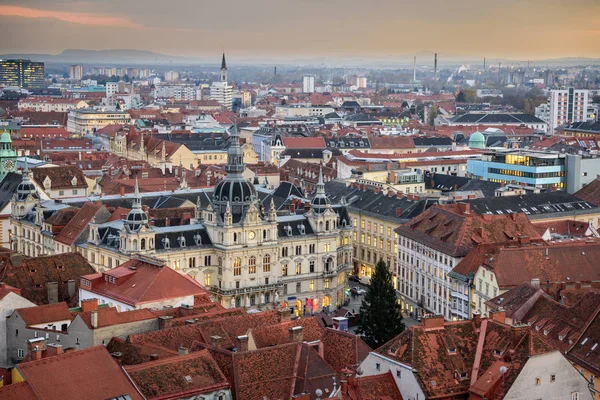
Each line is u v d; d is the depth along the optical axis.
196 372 141.12
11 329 175.25
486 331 153.88
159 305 194.25
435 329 154.12
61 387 129.12
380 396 146.00
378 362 152.88
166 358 143.00
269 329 160.88
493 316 161.12
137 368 138.00
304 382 145.38
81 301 189.00
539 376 144.38
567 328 172.38
